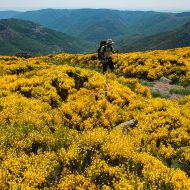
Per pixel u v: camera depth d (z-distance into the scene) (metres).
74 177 7.84
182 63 28.17
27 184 7.24
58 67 19.25
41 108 12.37
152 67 27.80
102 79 16.94
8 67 21.42
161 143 10.74
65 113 12.80
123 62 29.69
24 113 11.34
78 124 12.27
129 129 11.98
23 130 9.84
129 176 7.79
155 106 13.99
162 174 8.11
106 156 8.88
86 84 15.98
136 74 26.33
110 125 12.67
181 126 11.91
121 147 9.06
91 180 7.79
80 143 9.29
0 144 8.80
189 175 9.25
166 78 24.81
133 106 14.58
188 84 23.47
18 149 8.73
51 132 10.23
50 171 7.82
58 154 8.82
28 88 14.55
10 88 14.90
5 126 10.18
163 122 12.12
